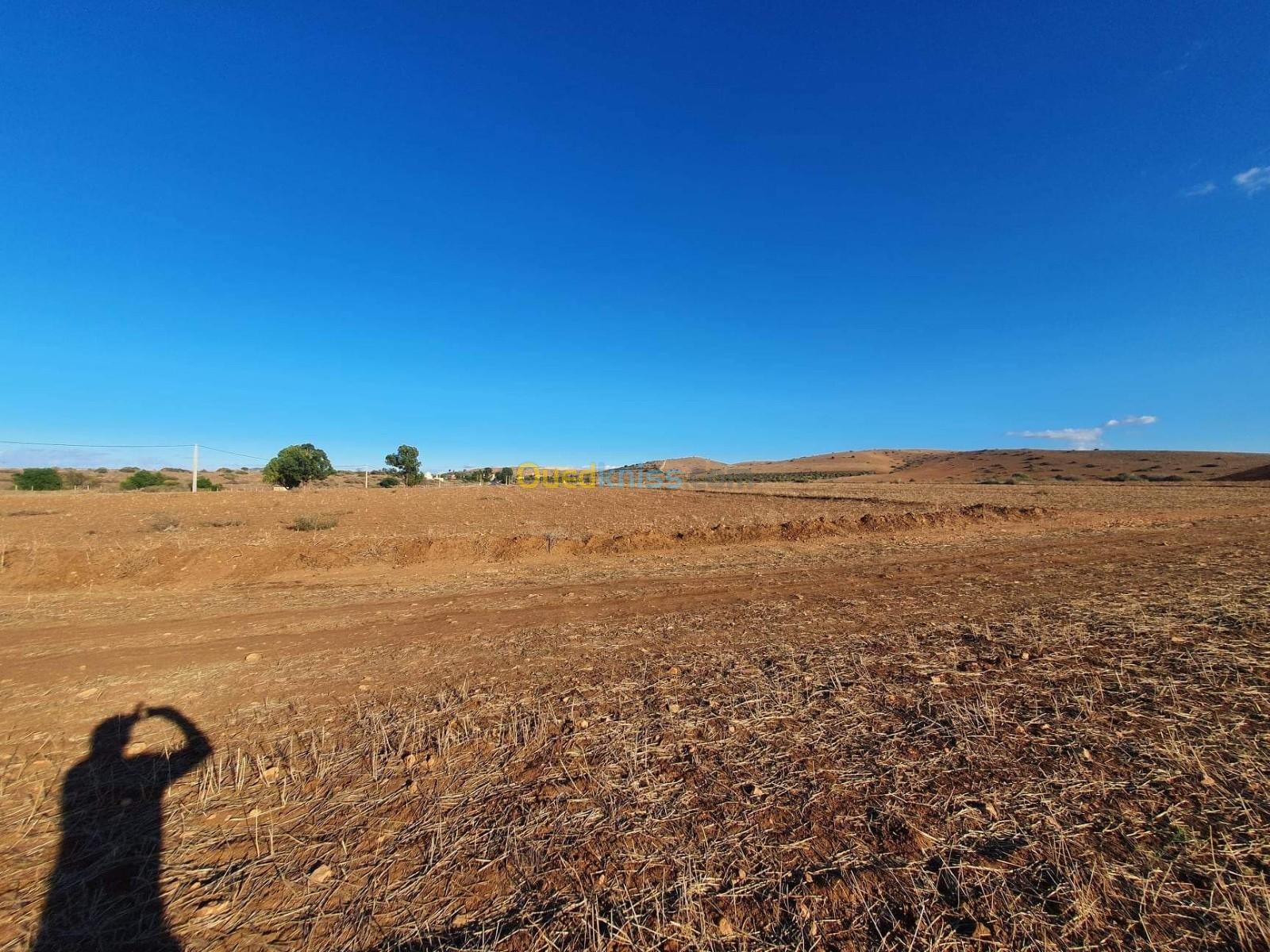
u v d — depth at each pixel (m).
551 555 16.36
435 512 28.34
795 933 2.62
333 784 4.09
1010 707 5.03
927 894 2.81
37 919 2.86
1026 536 18.75
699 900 2.84
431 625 8.88
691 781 3.94
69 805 3.88
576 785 3.94
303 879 3.11
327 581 13.31
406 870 3.15
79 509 27.78
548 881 3.02
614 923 2.71
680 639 7.55
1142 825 3.29
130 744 4.81
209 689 6.17
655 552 16.83
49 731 5.11
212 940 2.72
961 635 7.35
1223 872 2.87
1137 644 6.66
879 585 10.98
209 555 14.45
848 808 3.57
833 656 6.58
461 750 4.52
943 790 3.72
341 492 44.50
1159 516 24.84
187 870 3.21
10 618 9.88
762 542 18.50
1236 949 2.45
